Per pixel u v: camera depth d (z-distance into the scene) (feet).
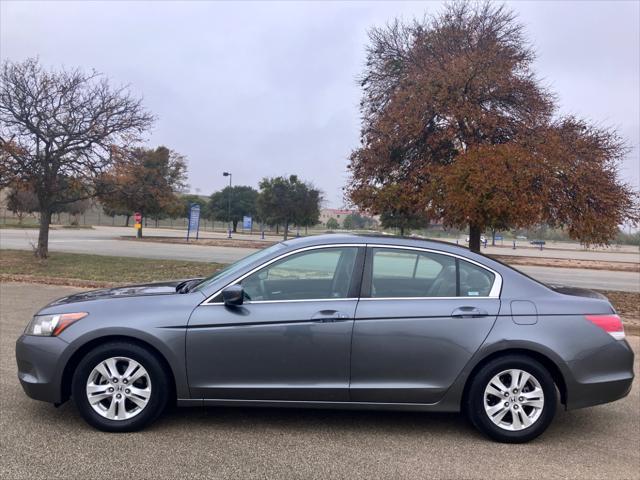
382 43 42.98
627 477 12.25
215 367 13.88
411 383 13.96
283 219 143.02
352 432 14.49
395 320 13.93
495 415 13.98
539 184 33.60
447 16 41.47
